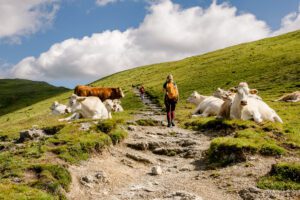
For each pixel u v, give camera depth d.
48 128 17.52
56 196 9.08
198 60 79.62
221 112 18.81
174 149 14.55
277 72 48.19
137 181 11.36
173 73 70.44
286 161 11.13
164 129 18.75
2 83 143.88
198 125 18.80
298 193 8.91
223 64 63.94
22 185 9.18
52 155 11.75
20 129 21.92
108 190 10.38
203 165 12.62
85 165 11.65
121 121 19.70
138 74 84.50
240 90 17.08
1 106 103.12
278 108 25.25
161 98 49.03
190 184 10.65
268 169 10.62
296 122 18.19
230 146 12.24
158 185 10.77
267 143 12.31
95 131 14.95
